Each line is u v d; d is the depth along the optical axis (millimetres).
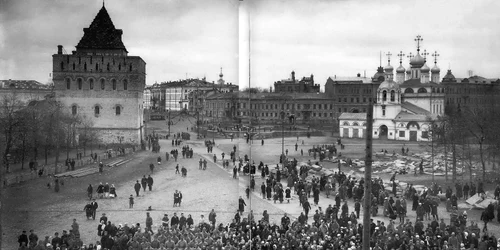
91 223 53469
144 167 86688
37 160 83062
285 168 83375
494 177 74062
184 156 101188
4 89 94000
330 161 100500
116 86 110500
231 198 64688
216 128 157000
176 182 74812
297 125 165750
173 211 58531
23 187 64438
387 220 54031
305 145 124500
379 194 61375
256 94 178250
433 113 133375
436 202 53594
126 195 66750
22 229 50656
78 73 109312
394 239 39344
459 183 67188
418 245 38562
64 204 59594
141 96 114875
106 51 115875
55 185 64375
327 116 169000
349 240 39156
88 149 101375
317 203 61312
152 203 62312
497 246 40781
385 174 83562
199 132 150500
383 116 135625
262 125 167875
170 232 43719
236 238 41719
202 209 59594
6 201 57656
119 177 77500
